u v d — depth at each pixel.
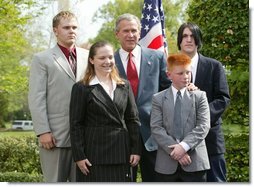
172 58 4.20
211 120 4.32
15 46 10.56
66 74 4.46
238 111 5.91
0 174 8.43
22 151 9.29
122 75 4.54
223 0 6.04
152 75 4.58
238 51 6.04
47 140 4.36
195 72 4.48
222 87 4.46
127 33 4.50
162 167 4.17
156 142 4.25
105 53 4.18
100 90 4.15
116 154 4.09
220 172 4.47
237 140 5.82
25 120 33.16
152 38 5.74
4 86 10.32
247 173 5.89
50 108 4.45
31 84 4.44
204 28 6.20
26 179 8.39
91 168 4.09
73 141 4.10
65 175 4.49
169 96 4.23
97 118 4.12
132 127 4.25
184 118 4.15
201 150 4.16
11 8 9.34
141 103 4.51
